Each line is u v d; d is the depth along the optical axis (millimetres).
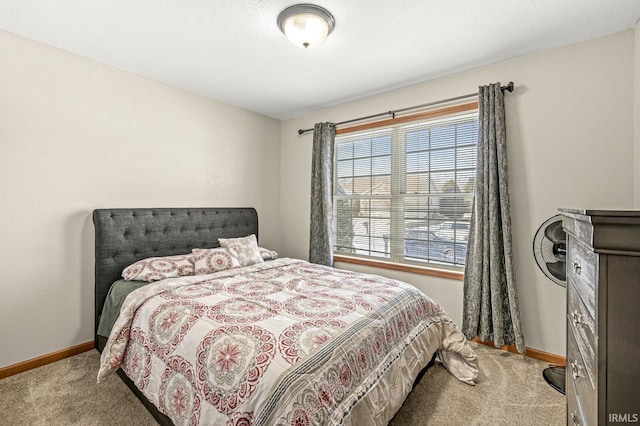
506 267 2342
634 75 1995
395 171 3174
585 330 831
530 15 1880
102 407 1747
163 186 2945
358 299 1856
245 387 1139
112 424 1609
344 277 2436
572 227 958
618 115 2049
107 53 2375
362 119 3352
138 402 1793
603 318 660
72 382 1999
